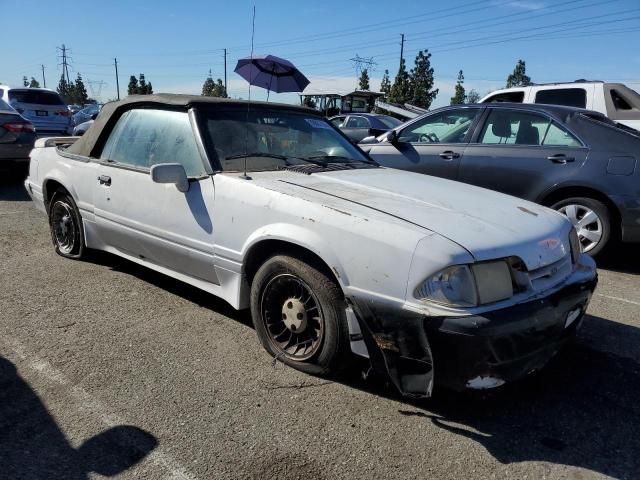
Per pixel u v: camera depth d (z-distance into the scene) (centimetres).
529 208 330
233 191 331
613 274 545
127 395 281
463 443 255
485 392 296
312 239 287
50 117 1466
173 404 275
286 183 329
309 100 2405
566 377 322
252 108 407
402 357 259
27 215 681
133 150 415
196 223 353
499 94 893
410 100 5019
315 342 302
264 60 600
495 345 243
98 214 439
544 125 578
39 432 249
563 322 273
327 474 230
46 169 504
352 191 323
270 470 230
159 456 236
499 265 258
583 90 797
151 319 377
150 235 390
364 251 268
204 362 318
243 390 290
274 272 311
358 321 275
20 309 384
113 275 462
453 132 636
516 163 579
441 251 249
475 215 293
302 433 256
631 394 305
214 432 254
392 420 270
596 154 541
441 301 247
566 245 309
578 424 274
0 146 822
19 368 303
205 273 362
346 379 305
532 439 260
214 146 363
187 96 398
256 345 342
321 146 423
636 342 376
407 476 231
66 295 414
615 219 545
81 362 313
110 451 238
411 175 397
